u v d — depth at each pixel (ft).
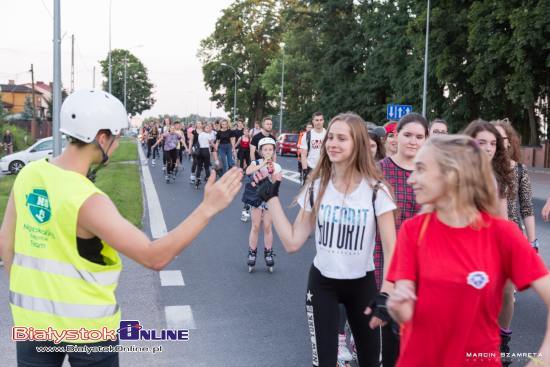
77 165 8.26
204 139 56.34
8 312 18.51
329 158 11.64
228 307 19.69
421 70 115.96
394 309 7.61
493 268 7.53
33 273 7.99
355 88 162.61
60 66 38.14
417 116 13.99
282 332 17.33
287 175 74.49
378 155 17.66
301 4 183.32
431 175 7.60
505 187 14.88
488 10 94.48
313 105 197.36
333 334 11.27
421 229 7.84
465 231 7.61
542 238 32.89
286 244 11.68
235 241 31.19
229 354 15.58
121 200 42.09
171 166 60.90
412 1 118.93
